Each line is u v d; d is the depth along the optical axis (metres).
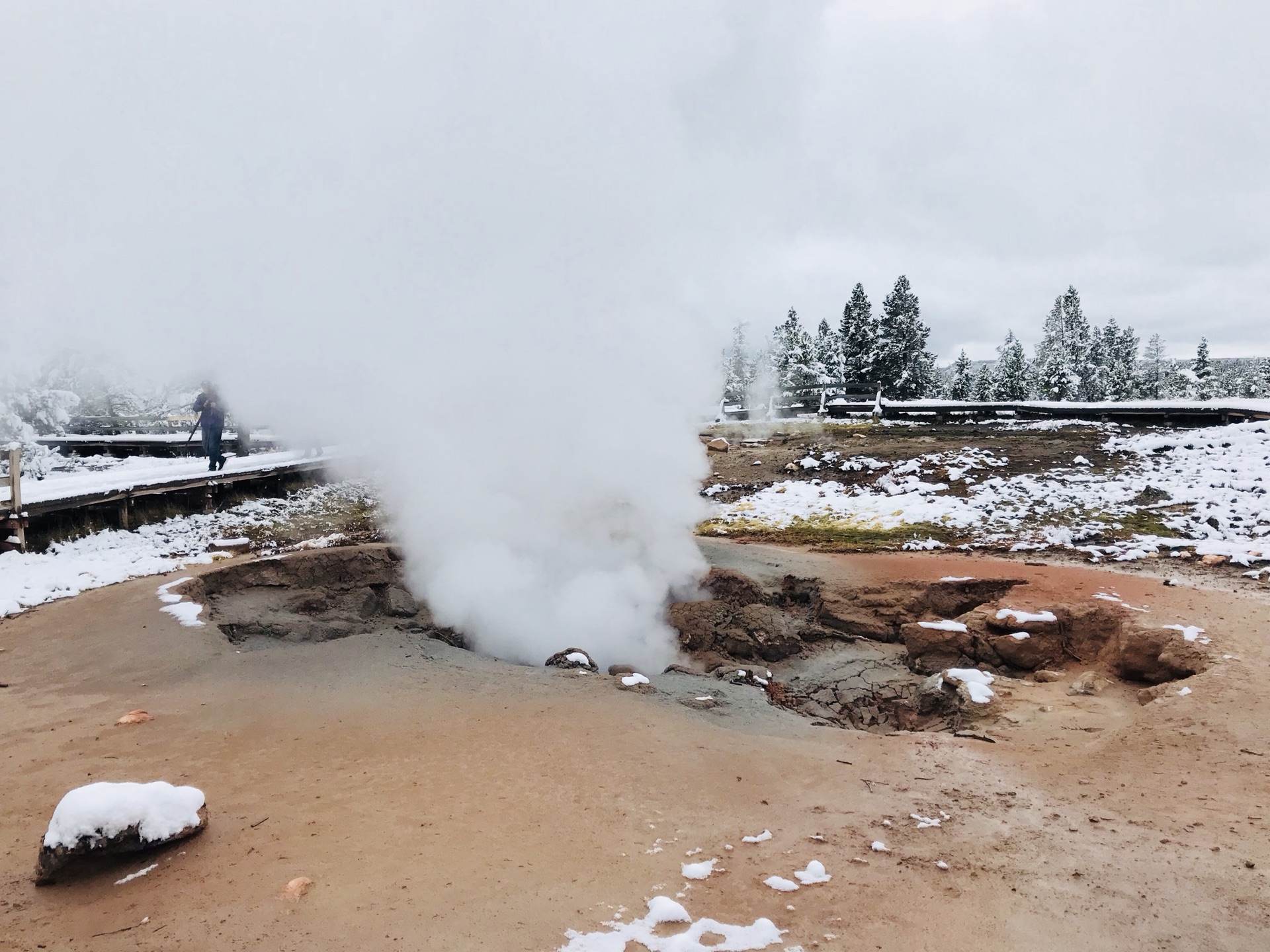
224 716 5.98
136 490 12.55
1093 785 4.91
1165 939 3.23
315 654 7.70
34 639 7.70
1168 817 4.36
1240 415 19.19
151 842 3.84
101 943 3.17
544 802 4.59
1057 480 15.30
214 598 9.55
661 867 3.87
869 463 18.12
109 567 10.35
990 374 52.09
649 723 6.09
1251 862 3.80
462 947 3.13
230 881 3.62
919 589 9.76
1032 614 8.14
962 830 4.31
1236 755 5.06
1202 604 8.23
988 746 5.83
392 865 3.79
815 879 3.73
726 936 3.24
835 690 8.16
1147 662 7.15
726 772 5.18
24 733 5.57
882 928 3.34
